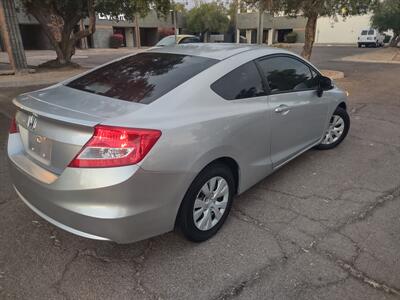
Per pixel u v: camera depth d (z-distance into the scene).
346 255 2.79
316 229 3.14
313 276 2.55
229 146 2.93
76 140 2.31
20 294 2.36
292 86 3.91
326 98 4.53
